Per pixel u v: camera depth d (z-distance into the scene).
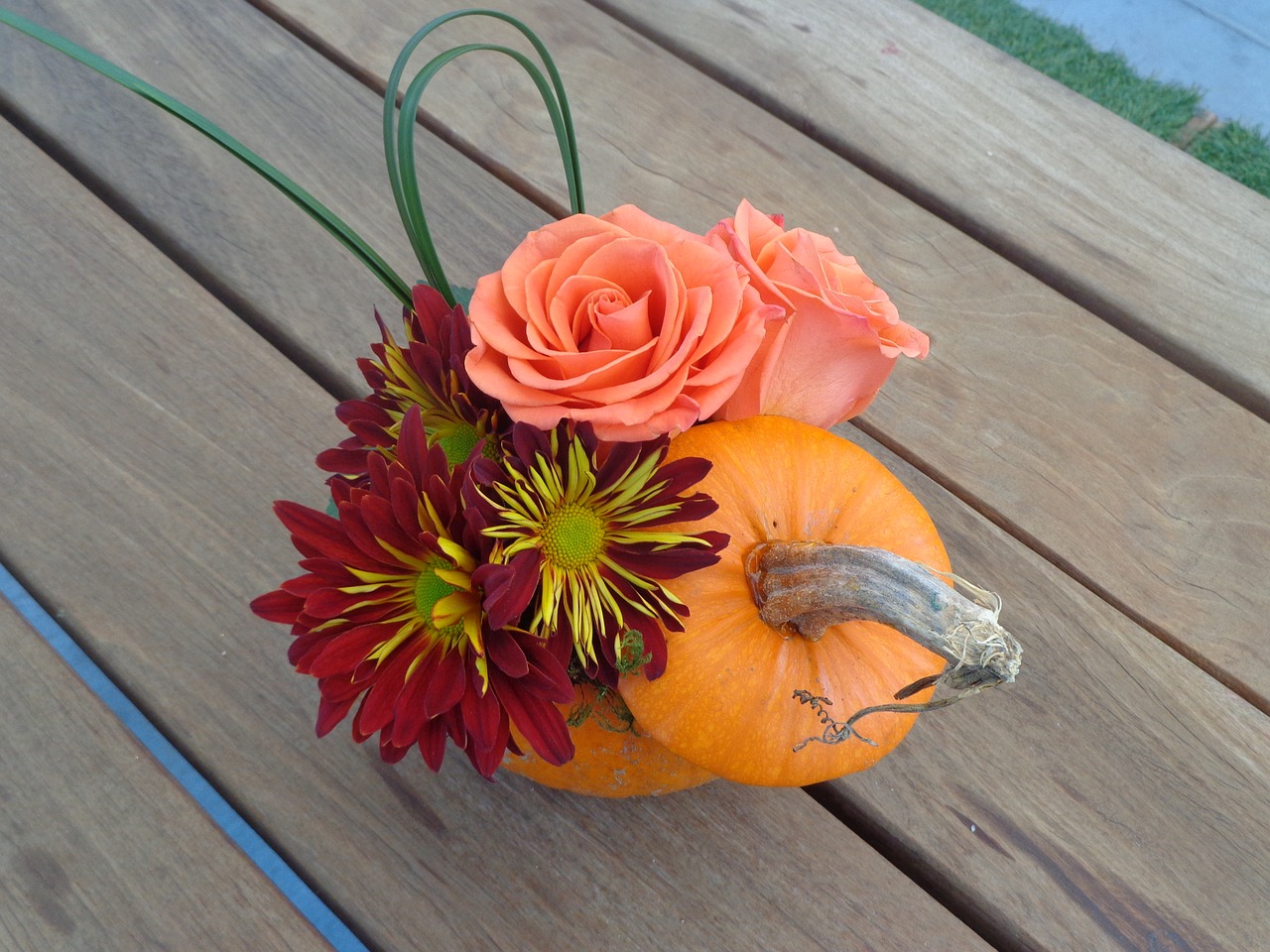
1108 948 0.37
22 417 0.44
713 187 0.54
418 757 0.39
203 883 0.36
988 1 1.08
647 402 0.25
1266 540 0.46
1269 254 0.54
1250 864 0.39
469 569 0.26
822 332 0.30
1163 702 0.42
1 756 0.37
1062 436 0.48
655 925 0.36
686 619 0.29
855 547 0.27
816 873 0.38
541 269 0.27
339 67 0.58
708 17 0.61
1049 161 0.57
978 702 0.42
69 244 0.49
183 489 0.43
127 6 0.57
